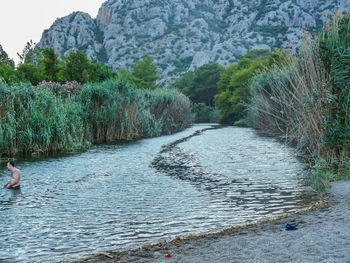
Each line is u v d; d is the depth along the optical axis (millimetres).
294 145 17250
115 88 23000
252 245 4086
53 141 16156
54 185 8969
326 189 7625
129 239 5027
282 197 7371
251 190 8172
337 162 9461
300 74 12469
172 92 35656
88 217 6203
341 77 9445
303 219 5227
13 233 5375
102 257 4199
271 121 24531
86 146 17906
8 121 15047
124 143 19906
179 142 20469
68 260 4262
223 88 67750
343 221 4793
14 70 34219
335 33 10156
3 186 8883
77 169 11352
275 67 17781
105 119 20938
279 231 4660
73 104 18688
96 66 39281
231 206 6797
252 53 91375
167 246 4453
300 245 3848
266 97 24125
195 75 95938
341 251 3488
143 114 25109
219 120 57594
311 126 10984
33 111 15898
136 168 11547
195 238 4766
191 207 6793
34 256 4430
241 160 13062
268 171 10648
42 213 6484
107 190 8359
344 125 9461
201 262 3643
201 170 11078
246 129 32969
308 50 11156
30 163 12547
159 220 5965
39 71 36188
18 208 6844
